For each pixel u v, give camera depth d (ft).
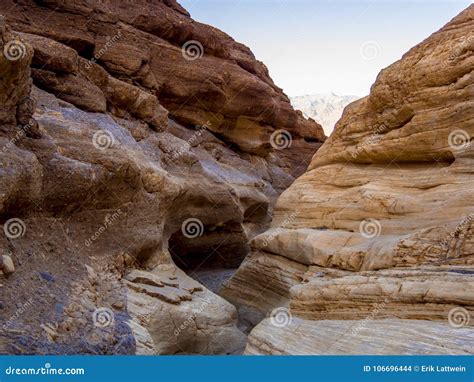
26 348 22.71
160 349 35.88
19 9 56.95
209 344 42.04
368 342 27.37
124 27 70.13
